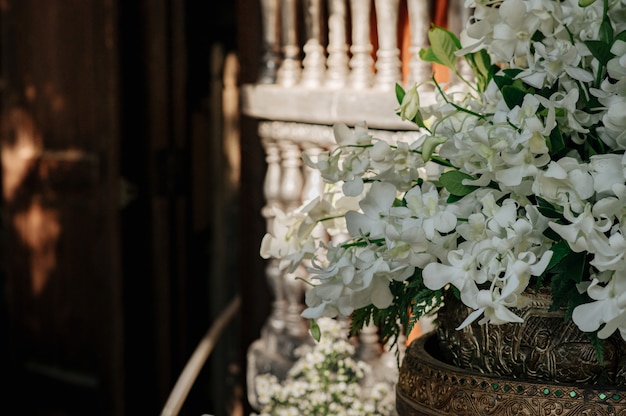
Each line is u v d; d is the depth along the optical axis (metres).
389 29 2.99
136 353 4.78
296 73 3.28
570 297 1.39
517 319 1.29
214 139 5.09
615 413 1.38
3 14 4.76
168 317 4.82
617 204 1.27
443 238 1.41
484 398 1.45
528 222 1.35
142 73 4.70
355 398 2.81
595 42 1.39
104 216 4.54
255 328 3.80
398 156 1.49
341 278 1.46
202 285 5.34
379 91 2.94
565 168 1.31
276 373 3.33
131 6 4.65
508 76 1.48
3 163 4.86
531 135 1.30
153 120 4.71
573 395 1.40
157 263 4.77
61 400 4.84
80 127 4.57
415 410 1.58
